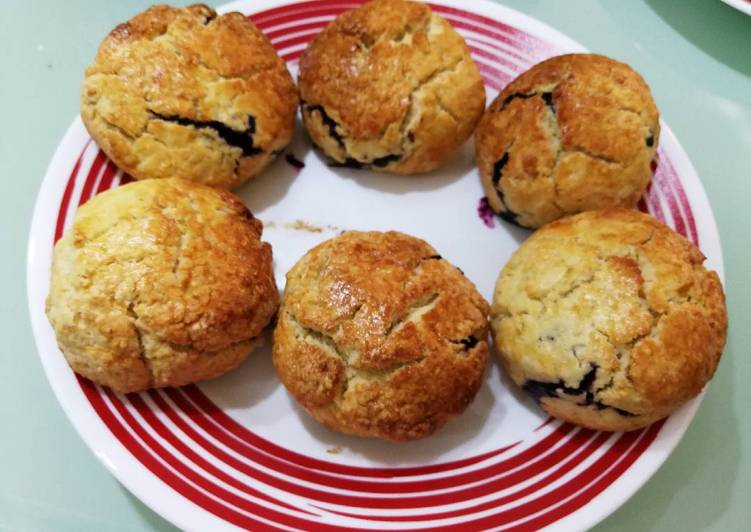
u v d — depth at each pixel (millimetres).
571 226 262
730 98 342
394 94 277
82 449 266
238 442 253
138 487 235
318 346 241
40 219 272
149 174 272
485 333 256
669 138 302
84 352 238
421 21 284
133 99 266
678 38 355
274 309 259
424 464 255
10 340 283
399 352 235
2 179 310
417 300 242
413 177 305
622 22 357
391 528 238
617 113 271
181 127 268
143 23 272
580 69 277
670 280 241
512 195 281
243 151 279
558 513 241
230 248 251
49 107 327
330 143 292
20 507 255
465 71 289
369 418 239
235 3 316
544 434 262
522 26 326
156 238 242
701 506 267
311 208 297
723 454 275
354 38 282
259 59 282
